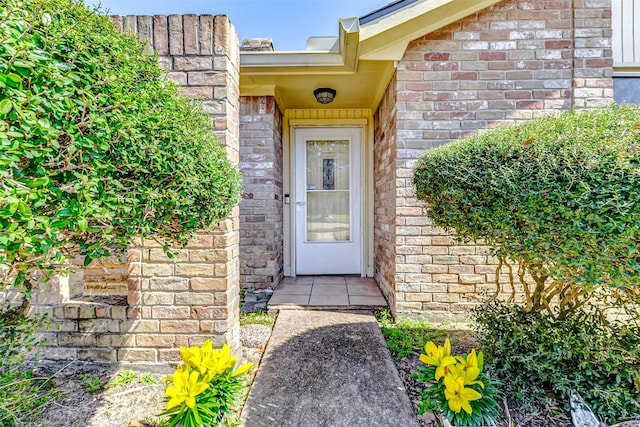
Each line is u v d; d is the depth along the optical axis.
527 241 1.43
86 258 1.20
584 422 1.57
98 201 1.06
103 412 1.77
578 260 1.30
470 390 1.52
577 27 2.98
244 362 2.33
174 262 2.21
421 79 3.05
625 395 1.58
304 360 2.27
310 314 3.20
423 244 3.09
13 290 2.21
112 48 1.26
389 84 3.50
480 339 2.17
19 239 0.83
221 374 1.63
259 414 1.72
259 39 4.00
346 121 4.76
